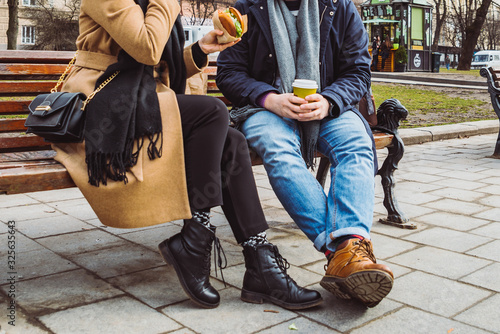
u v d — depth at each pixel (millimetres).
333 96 2582
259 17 2791
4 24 31094
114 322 2002
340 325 2002
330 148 2562
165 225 3391
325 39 2785
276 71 2830
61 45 29938
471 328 1993
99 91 2041
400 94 14859
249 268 2195
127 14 1979
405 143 7152
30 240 3027
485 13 29656
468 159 6000
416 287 2383
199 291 2113
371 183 2326
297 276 2508
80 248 2898
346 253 2076
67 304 2158
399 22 25219
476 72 28078
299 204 2330
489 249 2936
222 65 2846
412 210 3797
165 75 2264
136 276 2490
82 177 2043
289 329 1965
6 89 2752
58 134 1969
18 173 2006
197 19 25312
